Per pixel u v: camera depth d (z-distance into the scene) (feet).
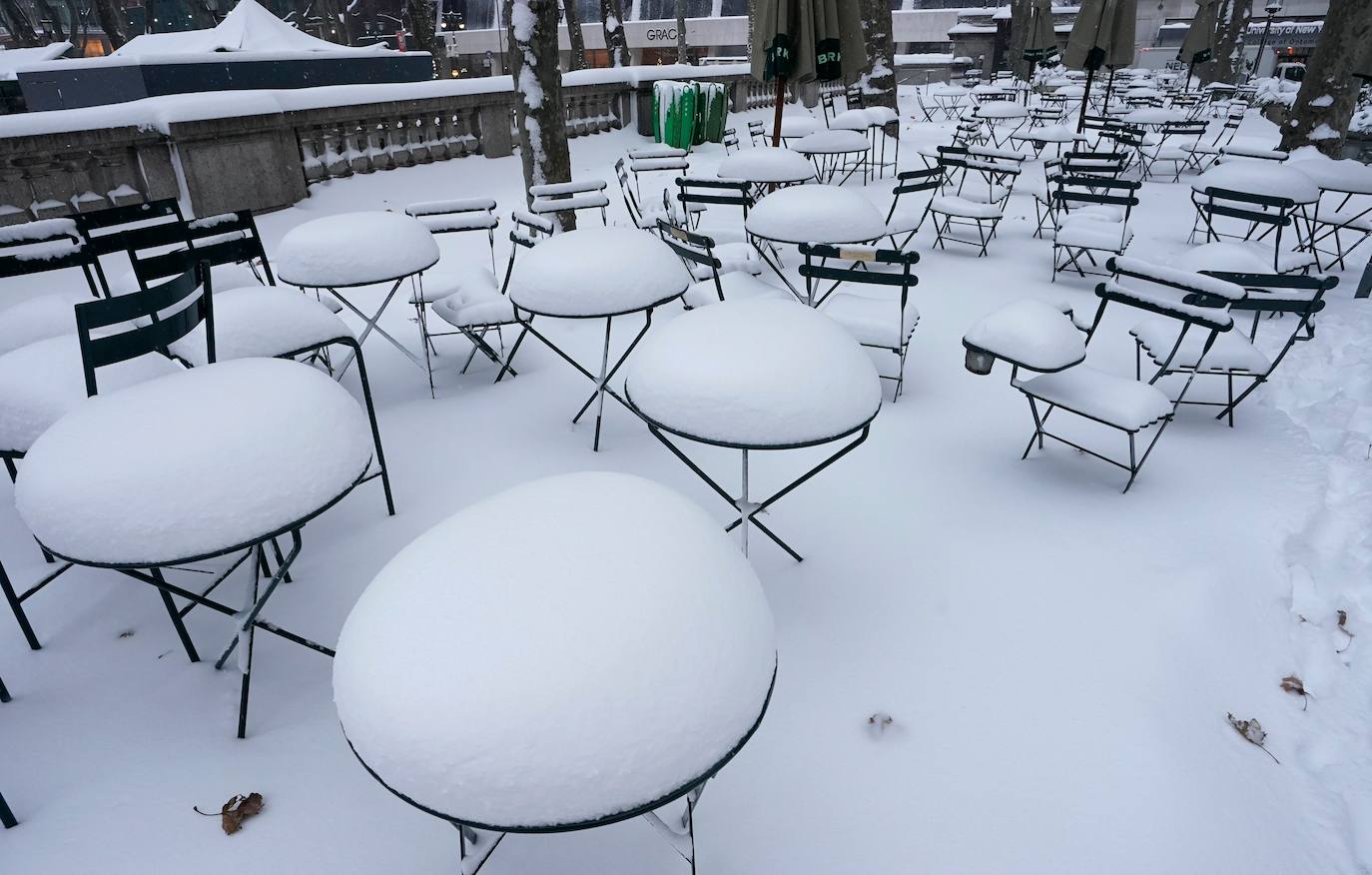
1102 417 9.73
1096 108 57.11
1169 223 25.39
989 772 6.14
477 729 3.44
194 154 22.29
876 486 10.54
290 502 5.54
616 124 42.80
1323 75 30.48
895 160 37.04
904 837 5.63
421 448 11.66
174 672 7.22
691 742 3.61
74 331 10.56
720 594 4.14
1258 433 11.95
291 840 5.60
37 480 5.36
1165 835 5.61
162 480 5.24
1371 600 8.21
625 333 16.25
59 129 19.57
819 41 22.17
